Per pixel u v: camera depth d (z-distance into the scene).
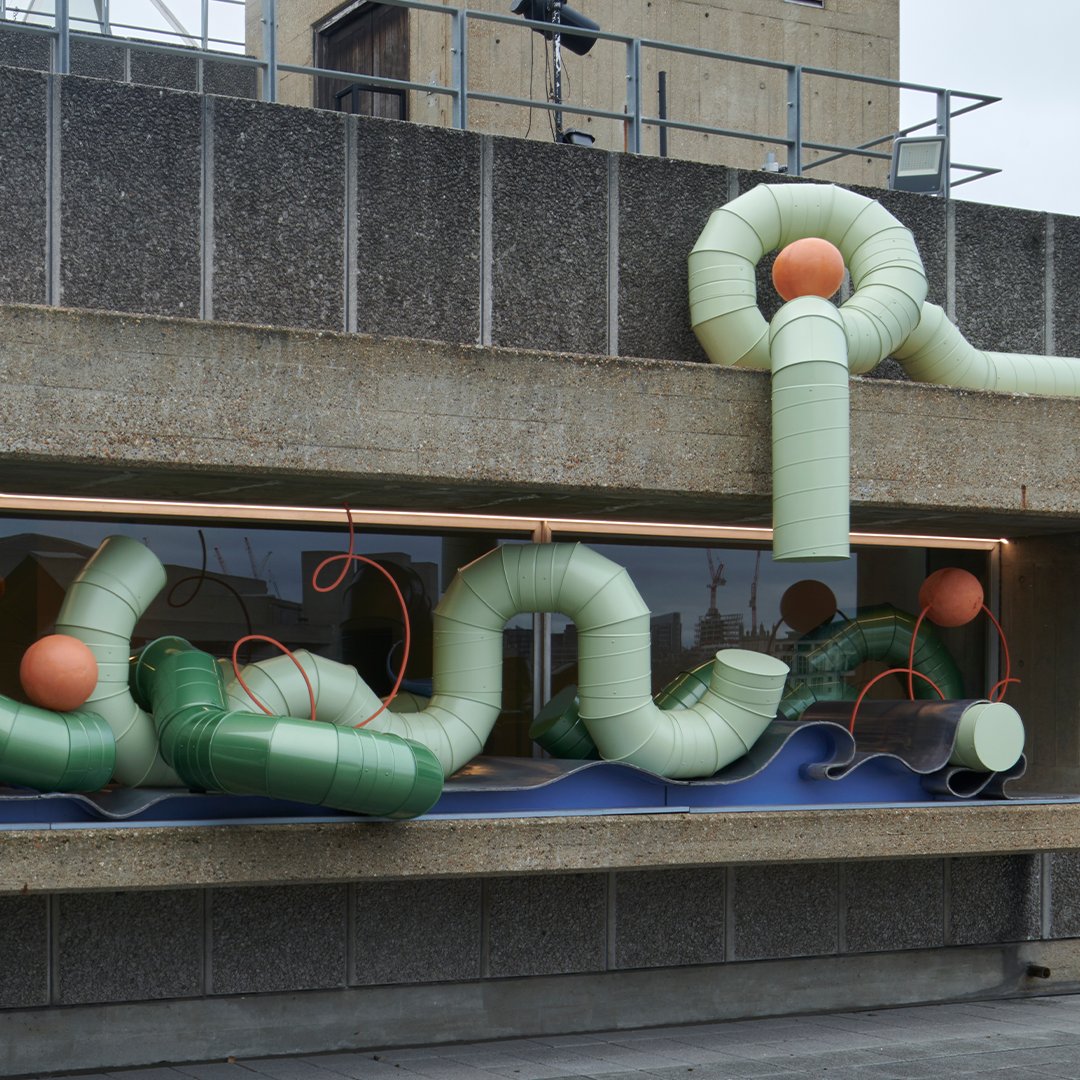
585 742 8.95
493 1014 9.43
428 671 9.52
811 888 10.27
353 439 7.73
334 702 8.34
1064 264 10.80
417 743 7.76
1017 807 9.30
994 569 10.89
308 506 9.25
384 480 7.90
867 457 8.80
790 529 8.38
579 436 8.19
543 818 8.28
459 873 8.09
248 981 8.88
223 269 8.45
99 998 8.55
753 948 10.11
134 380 7.34
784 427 8.43
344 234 8.73
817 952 10.28
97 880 7.44
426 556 9.58
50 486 8.34
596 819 8.38
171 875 7.56
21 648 8.68
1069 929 11.02
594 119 16.06
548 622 9.81
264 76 9.10
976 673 10.86
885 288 9.30
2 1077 8.30
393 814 7.70
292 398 7.62
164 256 8.34
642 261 9.42
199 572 9.05
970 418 9.08
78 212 8.19
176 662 8.02
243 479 7.91
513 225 9.12
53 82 8.17
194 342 7.46
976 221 10.52
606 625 8.72
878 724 9.70
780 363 8.46
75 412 7.23
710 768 8.87
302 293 8.62
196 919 8.79
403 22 15.48
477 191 9.05
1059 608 10.43
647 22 16.52
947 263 10.40
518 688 9.75
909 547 10.70
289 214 8.61
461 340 8.96
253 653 9.12
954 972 10.66
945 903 10.65
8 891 7.30
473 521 9.68
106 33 11.70
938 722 9.33
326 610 9.31
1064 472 9.32
